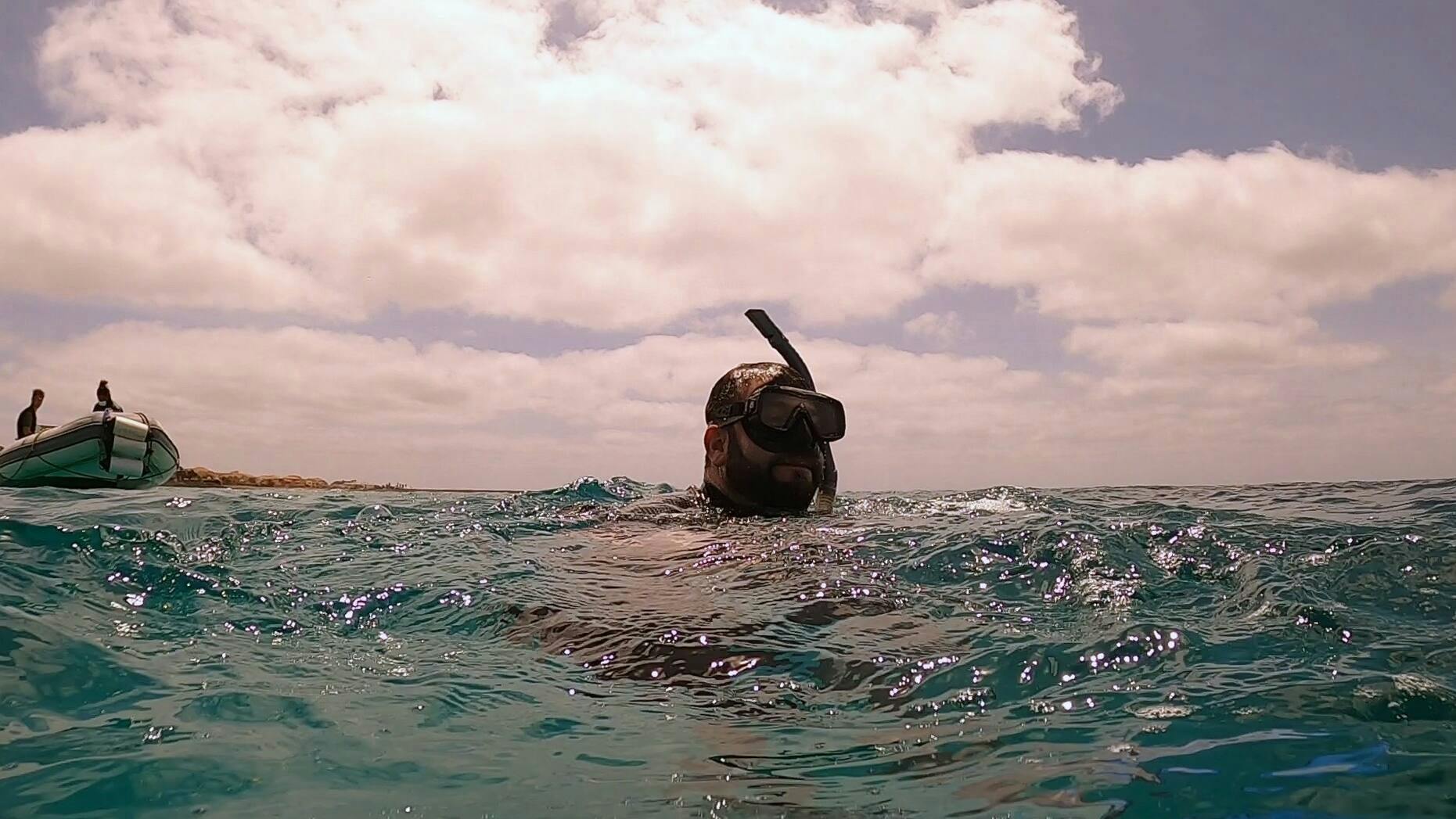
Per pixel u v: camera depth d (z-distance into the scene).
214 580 3.03
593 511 4.48
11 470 9.36
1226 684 1.98
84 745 1.66
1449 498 5.20
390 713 1.88
